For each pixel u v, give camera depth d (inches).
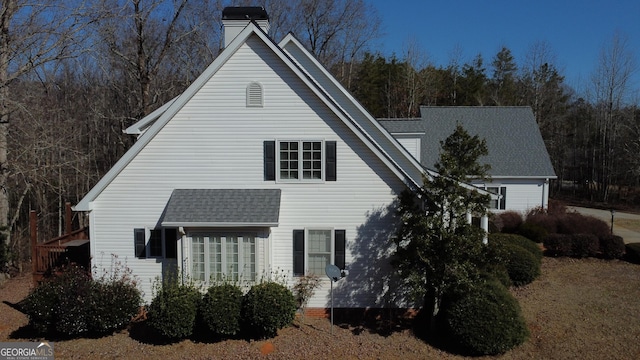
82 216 1304.1
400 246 559.8
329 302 583.8
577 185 2236.7
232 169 570.3
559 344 506.3
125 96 1289.4
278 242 575.5
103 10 730.2
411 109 2074.3
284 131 565.0
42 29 696.4
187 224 529.3
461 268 494.6
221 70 560.7
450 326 494.0
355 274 578.6
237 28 652.1
